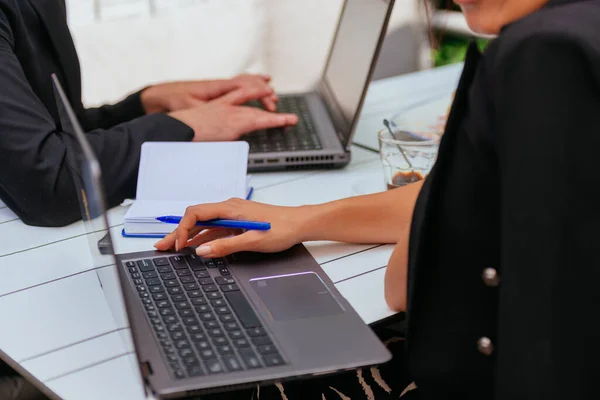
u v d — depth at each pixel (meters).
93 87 2.56
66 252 1.13
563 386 0.72
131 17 2.55
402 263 0.93
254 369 0.79
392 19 2.72
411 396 1.06
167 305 0.91
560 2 0.74
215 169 1.26
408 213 1.12
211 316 0.89
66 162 1.21
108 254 0.80
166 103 1.67
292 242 1.07
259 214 1.08
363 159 1.47
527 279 0.70
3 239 1.18
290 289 0.97
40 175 1.19
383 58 2.74
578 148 0.68
